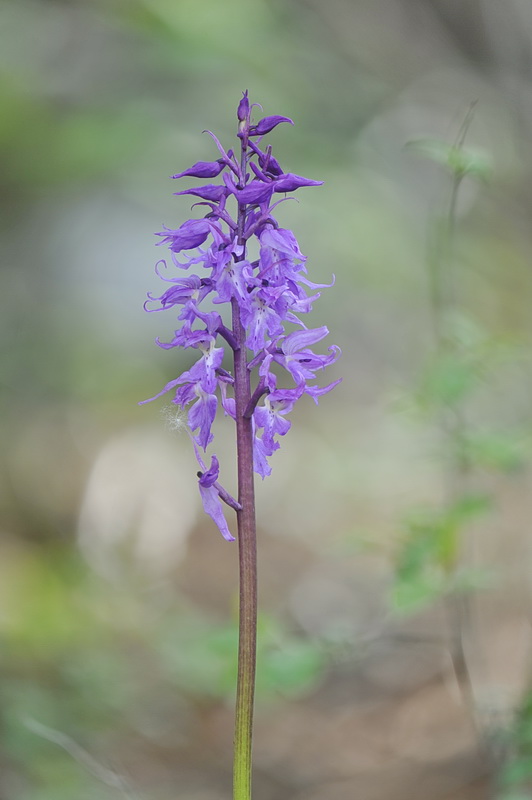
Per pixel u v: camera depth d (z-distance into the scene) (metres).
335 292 15.90
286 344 3.91
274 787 7.55
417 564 5.72
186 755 7.83
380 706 8.61
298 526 13.82
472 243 15.75
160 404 15.02
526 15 15.33
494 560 9.96
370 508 13.56
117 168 13.34
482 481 10.88
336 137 15.34
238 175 3.85
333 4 15.90
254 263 3.93
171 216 14.61
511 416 11.15
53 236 14.52
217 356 3.90
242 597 3.94
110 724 7.60
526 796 5.69
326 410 16.42
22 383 14.43
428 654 9.20
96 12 12.91
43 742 6.66
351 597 11.21
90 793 6.27
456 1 16.08
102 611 10.30
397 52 16.20
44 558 11.48
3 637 8.80
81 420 14.52
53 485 13.59
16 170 12.92
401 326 16.28
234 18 12.80
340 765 7.84
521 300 15.38
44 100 13.14
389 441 14.26
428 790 7.14
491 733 6.12
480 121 15.70
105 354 14.81
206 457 14.88
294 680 5.64
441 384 5.98
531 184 15.72
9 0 13.21
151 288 14.71
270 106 13.88
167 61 12.65
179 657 7.78
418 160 16.08
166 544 13.05
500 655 8.50
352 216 15.20
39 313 14.62
